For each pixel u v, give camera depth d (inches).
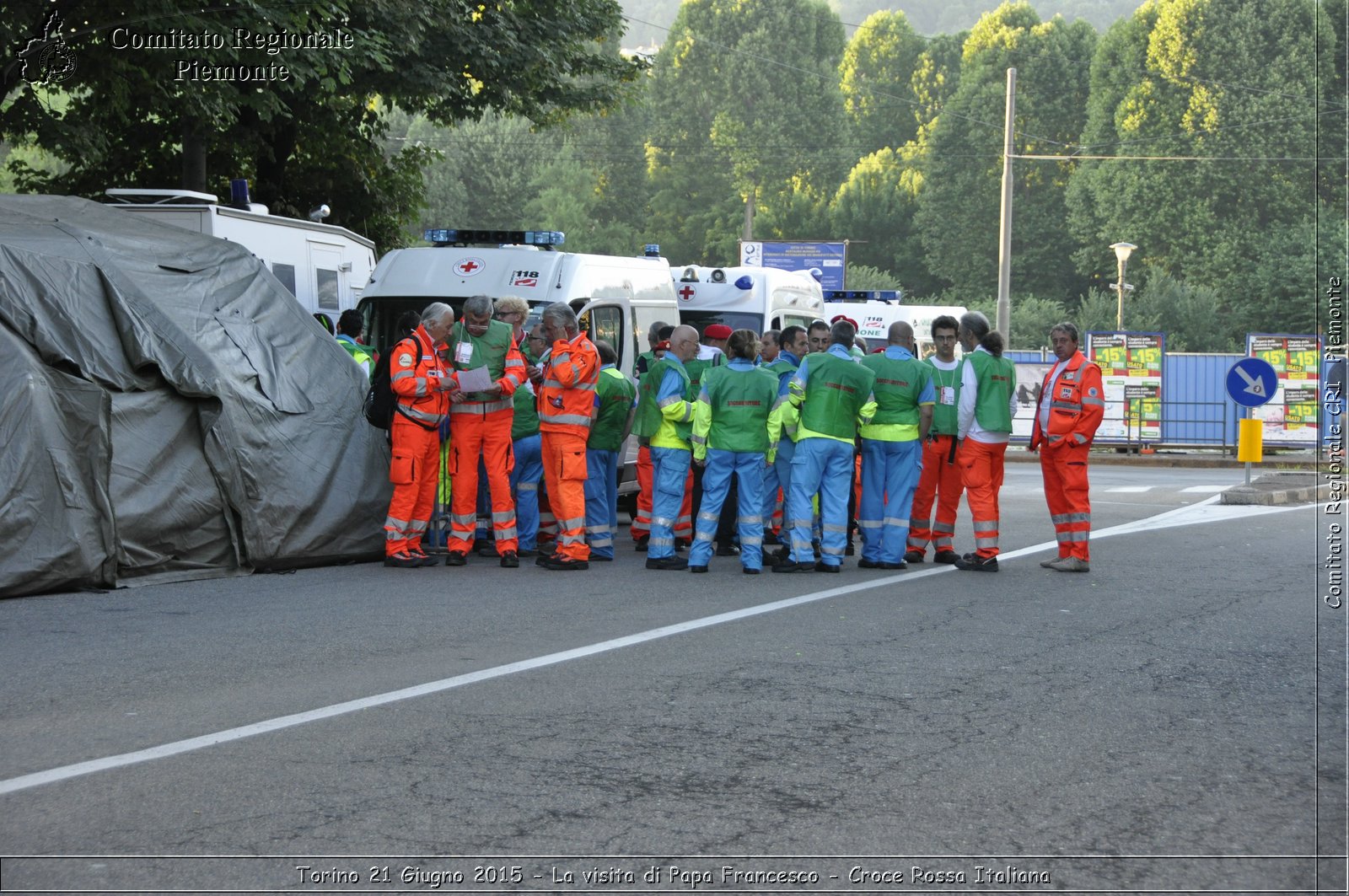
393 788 347.6
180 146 1646.2
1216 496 1311.5
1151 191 4234.7
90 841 309.4
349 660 501.0
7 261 706.2
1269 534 959.0
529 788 349.1
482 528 837.8
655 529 768.9
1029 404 2112.5
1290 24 4136.3
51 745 384.5
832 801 342.3
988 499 766.5
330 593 667.4
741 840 314.0
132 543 686.5
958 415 766.5
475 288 958.4
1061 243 4963.1
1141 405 2027.6
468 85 1585.9
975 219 5059.1
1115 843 315.6
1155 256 4323.3
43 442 663.1
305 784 350.3
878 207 5447.8
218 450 726.5
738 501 804.6
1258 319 4062.5
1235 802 344.8
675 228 5821.9
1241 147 4133.9
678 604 634.2
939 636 557.9
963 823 327.9
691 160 5787.4
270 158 1603.1
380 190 1818.4
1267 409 1982.0
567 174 5753.0
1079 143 5000.0
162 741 388.8
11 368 668.7
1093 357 2037.4
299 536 753.0
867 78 6461.6
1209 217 4188.0
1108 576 745.6
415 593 668.7
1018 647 536.4
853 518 855.7
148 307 745.0
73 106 1213.1
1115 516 1105.4
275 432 760.3
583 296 960.3
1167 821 330.3
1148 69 4345.5
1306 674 490.6
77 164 1251.2
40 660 499.5
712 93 5792.3
